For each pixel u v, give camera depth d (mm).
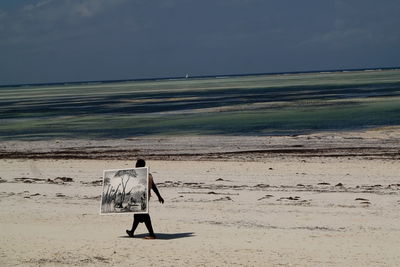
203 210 20859
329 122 58031
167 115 76500
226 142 46500
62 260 13555
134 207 15664
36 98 162375
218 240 15703
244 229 17328
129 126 63844
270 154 38656
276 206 21328
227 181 28641
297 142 44625
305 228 17359
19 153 45125
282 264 12961
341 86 146625
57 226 18156
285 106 82250
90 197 24250
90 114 85500
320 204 21609
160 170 33062
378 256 13656
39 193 25781
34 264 13203
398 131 48156
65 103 123500
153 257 13719
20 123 74750
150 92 169000
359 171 30531
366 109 70562
